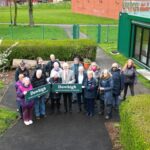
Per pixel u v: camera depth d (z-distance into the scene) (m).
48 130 10.95
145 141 6.78
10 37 32.31
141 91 15.21
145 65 19.67
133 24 21.67
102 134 10.70
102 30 37.00
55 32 35.97
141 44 20.55
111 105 11.89
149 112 8.33
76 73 12.63
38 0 100.75
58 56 20.16
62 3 94.12
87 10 62.88
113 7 53.09
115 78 12.36
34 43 19.88
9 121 11.53
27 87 11.22
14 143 10.04
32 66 18.67
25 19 51.16
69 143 10.09
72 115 12.22
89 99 11.87
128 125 8.16
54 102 12.70
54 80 12.22
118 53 24.30
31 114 11.70
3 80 16.41
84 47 20.28
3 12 64.31
